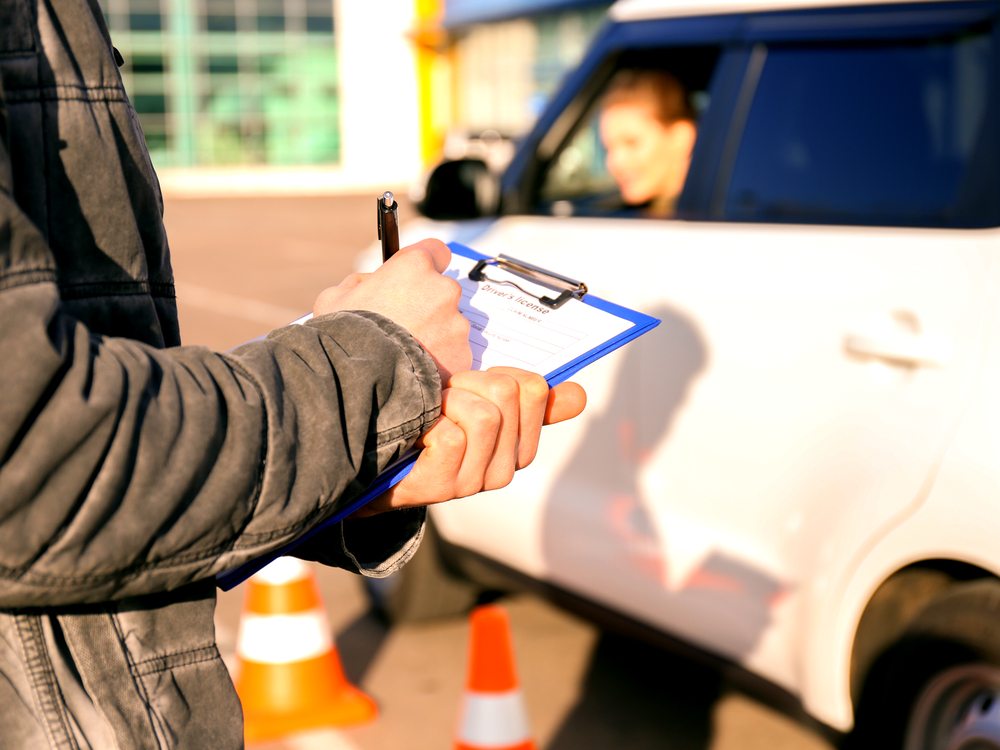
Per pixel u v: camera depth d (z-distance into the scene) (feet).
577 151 11.37
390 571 3.77
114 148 3.23
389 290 3.46
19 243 2.74
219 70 106.11
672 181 10.55
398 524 3.79
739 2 10.37
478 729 8.91
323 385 3.09
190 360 2.95
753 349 9.00
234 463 2.89
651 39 10.92
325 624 11.37
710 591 9.32
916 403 7.93
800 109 9.55
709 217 9.81
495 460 3.42
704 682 11.86
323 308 3.56
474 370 3.55
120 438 2.73
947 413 7.73
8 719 3.05
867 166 8.94
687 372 9.46
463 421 3.32
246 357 3.04
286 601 11.20
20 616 3.05
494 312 3.91
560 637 12.89
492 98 55.62
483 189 10.93
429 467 3.32
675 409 9.57
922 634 7.95
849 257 8.61
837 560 8.30
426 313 3.45
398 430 3.20
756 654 9.04
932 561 7.97
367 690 11.82
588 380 10.31
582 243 10.53
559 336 3.77
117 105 3.28
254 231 62.80
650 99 10.47
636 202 10.62
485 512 11.45
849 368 8.39
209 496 2.86
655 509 9.78
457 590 12.96
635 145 10.54
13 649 3.06
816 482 8.52
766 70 9.91
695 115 10.56
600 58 11.30
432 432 3.31
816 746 10.63
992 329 7.65
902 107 8.94
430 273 3.51
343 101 107.65
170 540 2.84
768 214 9.43
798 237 9.00
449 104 59.47
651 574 9.77
